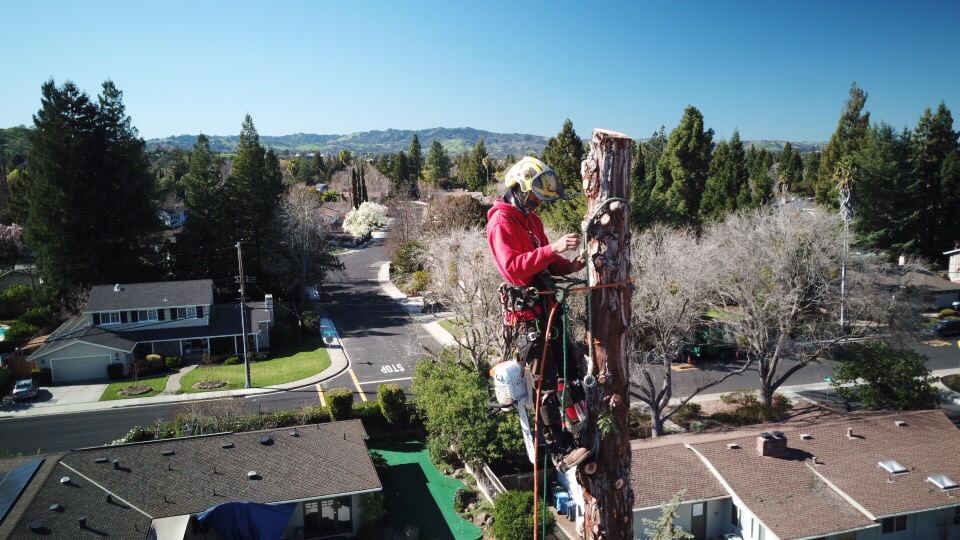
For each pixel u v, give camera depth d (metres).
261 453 26.27
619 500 4.78
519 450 28.00
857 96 78.69
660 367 43.41
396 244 82.06
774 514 20.67
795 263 33.19
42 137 53.19
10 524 19.00
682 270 29.98
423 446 33.38
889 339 34.44
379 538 24.44
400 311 62.19
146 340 47.91
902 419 26.50
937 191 65.44
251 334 49.69
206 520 22.16
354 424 29.56
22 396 40.16
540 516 23.70
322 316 61.19
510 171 4.65
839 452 24.08
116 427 35.31
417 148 164.75
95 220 54.88
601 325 4.61
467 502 27.44
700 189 71.12
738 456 23.91
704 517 22.59
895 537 21.41
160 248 62.44
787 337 33.47
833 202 68.19
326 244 71.06
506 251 4.36
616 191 4.55
